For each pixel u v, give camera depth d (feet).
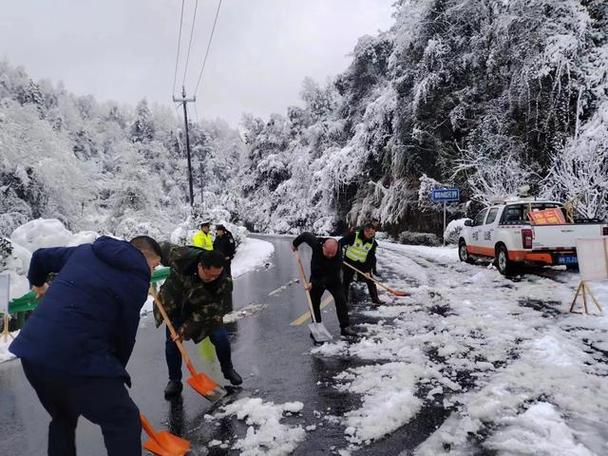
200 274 14.58
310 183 147.43
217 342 16.15
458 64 78.28
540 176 59.57
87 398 8.96
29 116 87.04
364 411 13.51
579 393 13.76
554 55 52.65
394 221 90.02
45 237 38.22
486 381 15.28
